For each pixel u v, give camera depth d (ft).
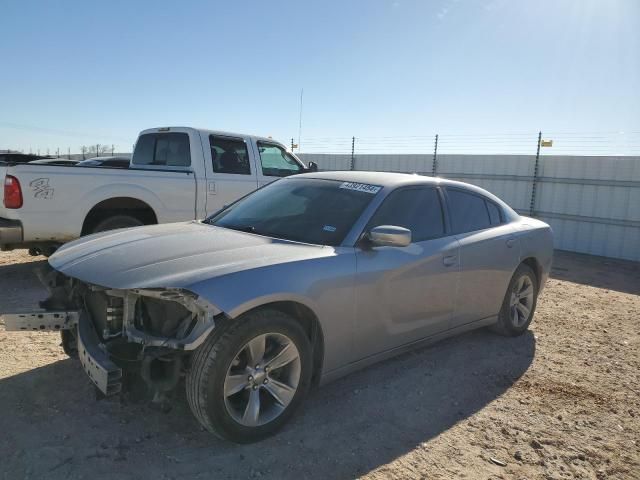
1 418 10.12
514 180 44.11
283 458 9.43
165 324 9.57
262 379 9.80
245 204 14.53
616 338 18.15
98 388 9.16
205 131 24.47
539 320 19.90
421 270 12.80
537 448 10.44
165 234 11.98
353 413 11.30
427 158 49.52
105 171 20.57
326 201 13.15
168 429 10.11
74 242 12.28
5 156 25.98
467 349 15.90
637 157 37.11
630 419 11.96
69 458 8.98
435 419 11.34
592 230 39.88
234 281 9.25
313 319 10.66
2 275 21.83
